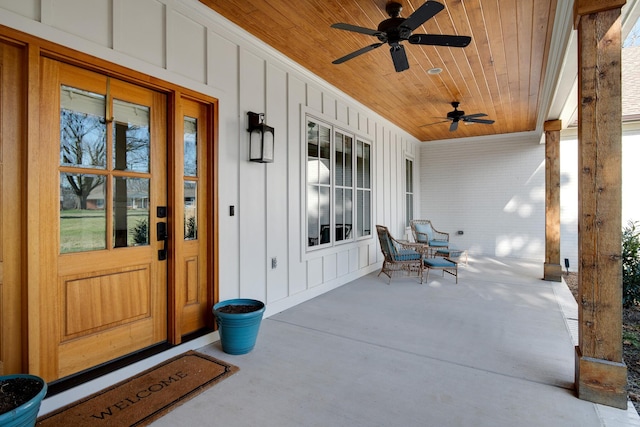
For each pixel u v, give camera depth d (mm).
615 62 2029
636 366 2654
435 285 5078
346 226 5242
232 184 3203
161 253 2688
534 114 6027
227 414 1929
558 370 2459
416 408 1995
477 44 3363
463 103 5395
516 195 7633
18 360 1932
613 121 2037
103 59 2211
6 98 1882
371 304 4094
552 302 4191
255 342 2871
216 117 3021
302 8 2838
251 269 3420
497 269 6328
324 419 1891
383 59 3789
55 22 1998
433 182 8547
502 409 1987
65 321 2115
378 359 2627
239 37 3244
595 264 2080
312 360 2602
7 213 1894
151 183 2619
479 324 3412
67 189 2146
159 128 2674
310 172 4371
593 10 2053
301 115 4117
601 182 2066
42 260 2002
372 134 6012
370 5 2773
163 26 2598
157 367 2447
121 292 2428
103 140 2330
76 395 2029
